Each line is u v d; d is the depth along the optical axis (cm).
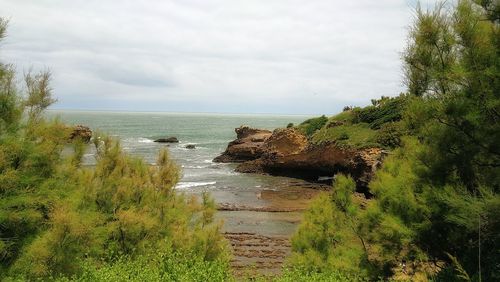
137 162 1252
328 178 4188
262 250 2022
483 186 783
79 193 1072
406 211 930
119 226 1050
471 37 784
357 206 1063
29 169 995
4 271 881
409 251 945
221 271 920
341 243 1037
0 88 960
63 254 897
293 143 4581
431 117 851
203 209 1222
